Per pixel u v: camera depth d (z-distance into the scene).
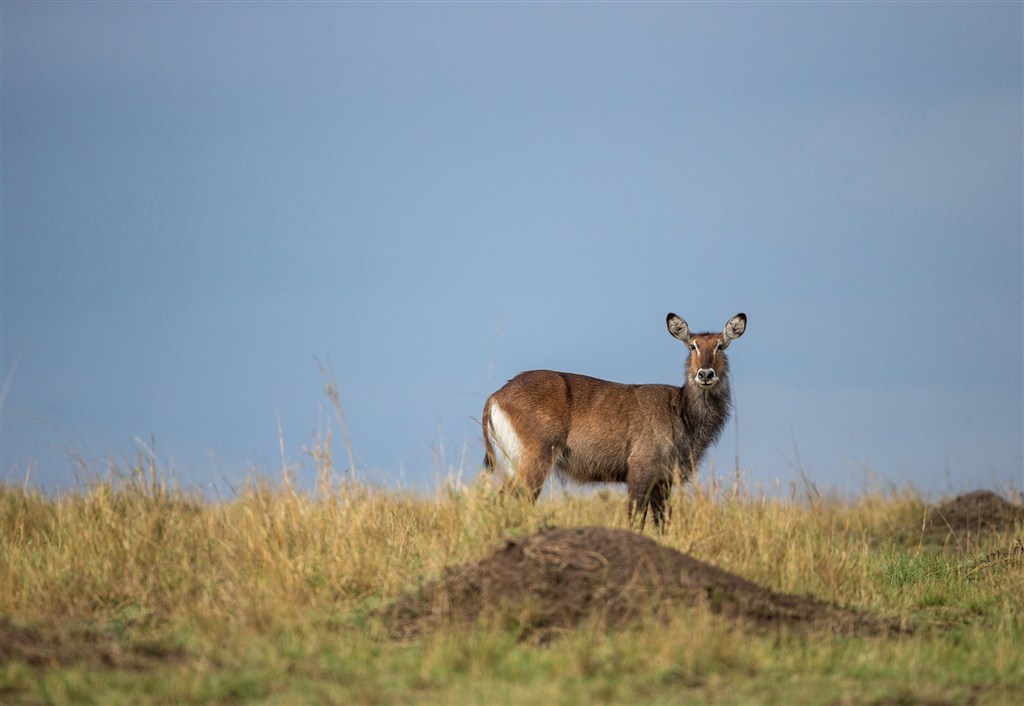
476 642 23.12
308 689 21.08
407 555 30.83
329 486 33.06
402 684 21.39
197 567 30.17
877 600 30.44
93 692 20.64
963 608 30.55
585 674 21.89
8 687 20.81
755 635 24.70
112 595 28.38
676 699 20.70
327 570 29.28
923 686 21.94
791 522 34.31
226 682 21.22
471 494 32.75
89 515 33.97
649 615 24.70
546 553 27.30
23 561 30.78
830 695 21.12
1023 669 23.47
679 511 34.84
